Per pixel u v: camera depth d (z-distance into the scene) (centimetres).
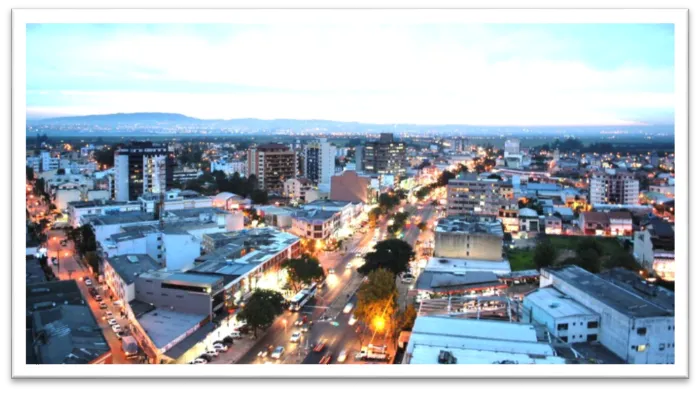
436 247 10562
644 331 5678
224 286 7562
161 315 7144
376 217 15700
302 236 12681
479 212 14462
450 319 5703
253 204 17525
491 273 8912
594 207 15725
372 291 7006
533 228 13988
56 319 6238
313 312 7919
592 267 9162
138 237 9862
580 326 6172
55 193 15800
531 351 5025
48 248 11688
